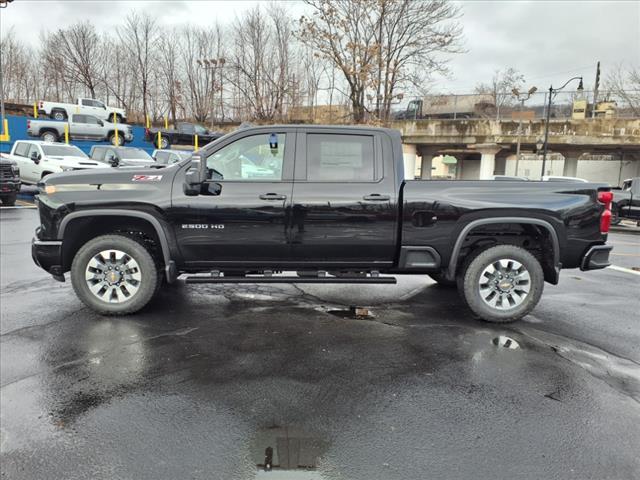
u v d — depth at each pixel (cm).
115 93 4612
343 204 464
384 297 585
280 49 3391
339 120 2748
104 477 236
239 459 252
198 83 4288
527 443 272
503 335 453
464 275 488
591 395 332
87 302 476
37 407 303
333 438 274
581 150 2948
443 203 469
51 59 4538
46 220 463
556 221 476
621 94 2883
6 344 405
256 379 349
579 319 511
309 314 508
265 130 469
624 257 1002
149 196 459
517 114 2742
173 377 349
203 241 466
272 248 470
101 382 339
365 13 2439
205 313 502
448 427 288
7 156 1795
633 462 256
